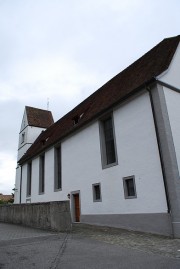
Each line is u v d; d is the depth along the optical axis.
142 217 12.23
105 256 7.27
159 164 11.73
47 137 26.06
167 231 10.91
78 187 17.67
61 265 6.45
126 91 14.32
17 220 16.39
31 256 7.33
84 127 17.73
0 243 9.30
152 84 12.49
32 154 26.30
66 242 9.29
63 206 12.33
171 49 13.95
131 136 13.48
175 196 10.82
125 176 13.55
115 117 14.77
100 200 15.26
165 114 11.92
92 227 14.07
